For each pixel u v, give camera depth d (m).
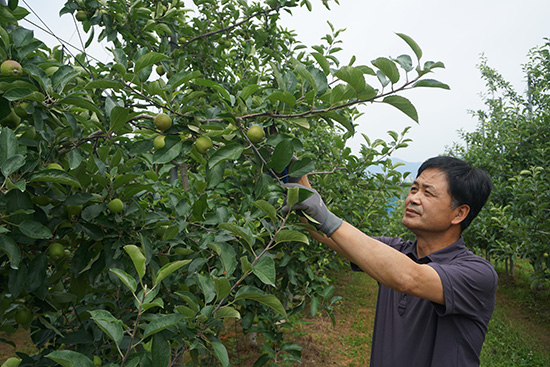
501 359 5.59
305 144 4.77
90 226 1.71
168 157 1.57
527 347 5.94
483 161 9.16
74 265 1.72
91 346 1.76
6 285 1.67
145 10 3.15
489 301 1.44
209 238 2.12
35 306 1.80
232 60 4.87
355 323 6.91
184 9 4.09
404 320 1.60
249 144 1.57
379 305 1.83
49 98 1.54
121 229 1.77
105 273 2.12
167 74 3.39
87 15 2.96
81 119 1.66
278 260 3.09
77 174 1.77
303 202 1.34
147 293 1.14
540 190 5.88
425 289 1.31
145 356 1.27
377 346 1.73
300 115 1.41
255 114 1.46
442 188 1.54
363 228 4.45
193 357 1.88
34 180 1.40
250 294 1.40
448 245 1.62
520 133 8.34
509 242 6.87
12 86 1.41
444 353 1.42
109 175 1.77
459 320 1.43
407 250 1.85
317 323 6.66
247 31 4.40
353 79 1.22
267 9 4.12
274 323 3.20
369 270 1.30
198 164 3.28
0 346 5.05
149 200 2.61
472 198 1.52
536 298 8.27
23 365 1.66
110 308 2.06
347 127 1.40
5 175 1.29
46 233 1.40
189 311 1.39
